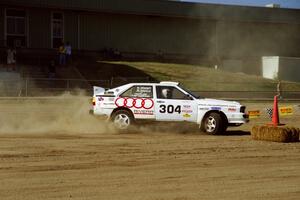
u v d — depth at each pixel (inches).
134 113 917.2
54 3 2438.5
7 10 2396.7
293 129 831.7
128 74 2112.5
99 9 2546.8
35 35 2466.8
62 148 721.0
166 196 486.9
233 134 930.7
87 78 1990.7
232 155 700.0
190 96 922.7
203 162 647.1
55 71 1993.1
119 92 924.6
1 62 2080.5
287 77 2738.7
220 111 913.5
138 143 785.6
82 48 2583.7
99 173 571.5
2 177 543.2
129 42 2684.5
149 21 2723.9
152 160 650.2
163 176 565.6
